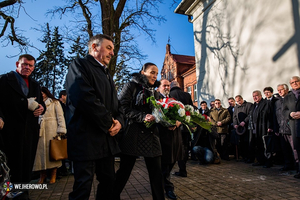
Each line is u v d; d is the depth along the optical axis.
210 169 4.78
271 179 3.78
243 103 6.09
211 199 2.79
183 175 4.04
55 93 27.77
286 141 4.49
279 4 6.30
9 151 2.28
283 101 4.22
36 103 2.49
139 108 2.43
